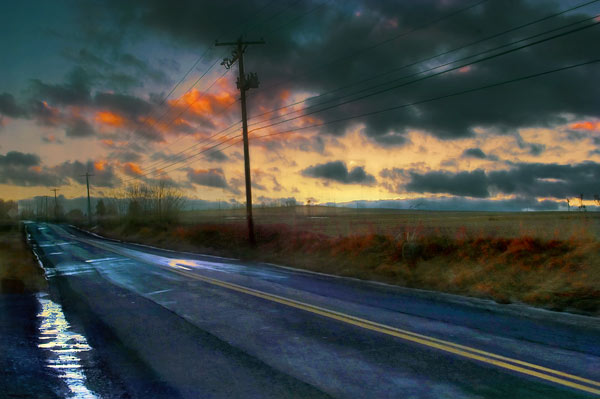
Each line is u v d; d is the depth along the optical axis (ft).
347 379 15.94
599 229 41.01
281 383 15.78
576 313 26.94
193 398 14.69
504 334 21.75
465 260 44.21
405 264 48.62
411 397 14.08
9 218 596.70
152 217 185.06
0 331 23.86
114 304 33.47
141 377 17.01
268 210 400.88
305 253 67.97
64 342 22.70
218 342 21.62
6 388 15.23
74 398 14.89
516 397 13.84
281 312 28.17
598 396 13.79
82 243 135.74
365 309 28.50
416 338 21.12
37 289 42.45
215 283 42.75
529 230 43.86
